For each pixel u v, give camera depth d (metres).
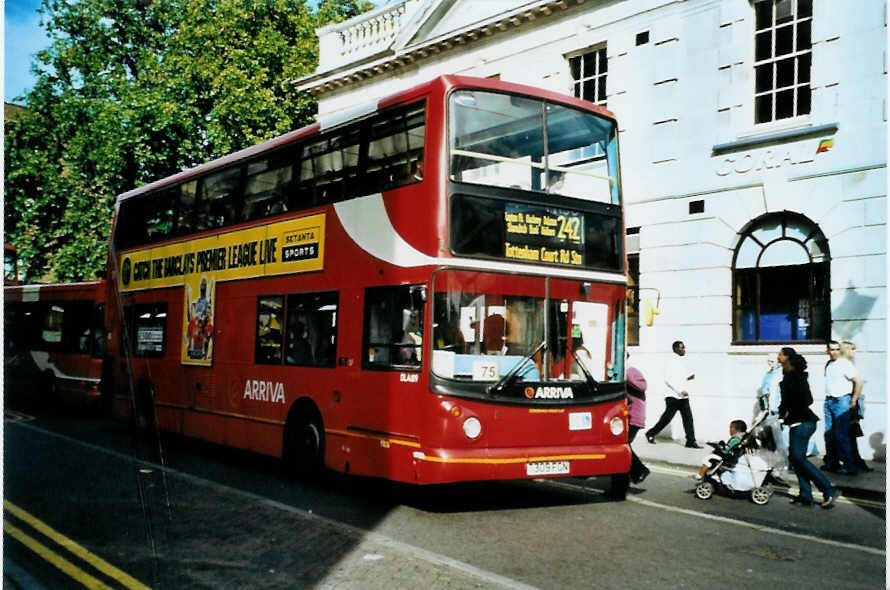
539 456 8.27
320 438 9.84
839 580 6.09
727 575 6.18
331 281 9.73
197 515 7.99
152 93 25.31
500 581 5.82
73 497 8.90
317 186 10.26
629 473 9.62
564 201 8.88
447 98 8.34
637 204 16.14
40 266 23.81
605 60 17.34
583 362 8.78
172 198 14.04
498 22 19.05
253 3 28.22
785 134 13.90
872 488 9.89
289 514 8.05
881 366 12.55
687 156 15.40
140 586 5.76
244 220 11.80
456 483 10.28
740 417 14.24
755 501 9.19
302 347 10.21
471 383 8.07
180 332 13.29
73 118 24.23
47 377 19.20
